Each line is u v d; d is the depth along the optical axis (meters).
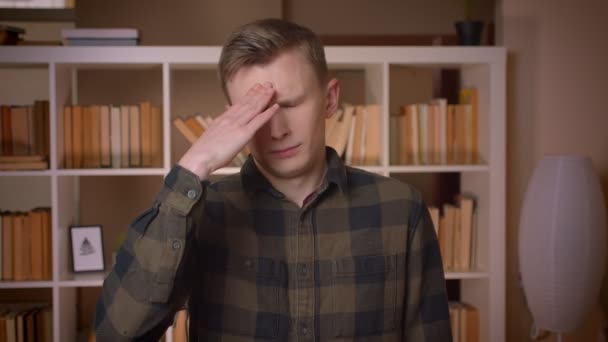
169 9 3.75
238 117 0.93
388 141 2.84
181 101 3.67
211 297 1.05
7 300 3.43
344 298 1.06
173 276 0.91
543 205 2.67
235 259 1.05
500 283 2.87
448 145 2.94
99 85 3.56
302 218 1.07
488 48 2.82
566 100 3.06
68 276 2.80
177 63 2.71
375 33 4.27
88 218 3.54
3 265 2.76
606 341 3.08
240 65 0.96
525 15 3.03
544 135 3.06
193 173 0.91
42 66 2.86
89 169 2.72
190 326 1.08
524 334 3.09
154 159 2.83
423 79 3.82
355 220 1.10
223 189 1.10
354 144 2.88
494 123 2.84
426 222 1.16
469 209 2.97
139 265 0.91
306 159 0.98
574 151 3.07
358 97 3.69
